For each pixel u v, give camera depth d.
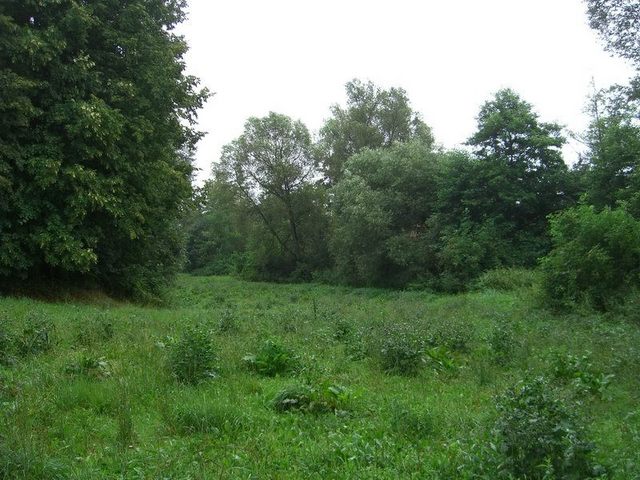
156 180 18.25
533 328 12.74
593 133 29.64
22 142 15.52
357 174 38.78
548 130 30.48
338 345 11.08
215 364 8.00
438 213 32.62
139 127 17.30
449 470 4.59
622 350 8.95
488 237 28.69
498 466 4.37
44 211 15.84
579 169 30.48
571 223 16.78
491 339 10.20
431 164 35.38
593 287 15.40
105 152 16.25
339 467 4.71
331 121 49.31
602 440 5.19
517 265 28.14
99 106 15.66
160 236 22.58
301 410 6.34
